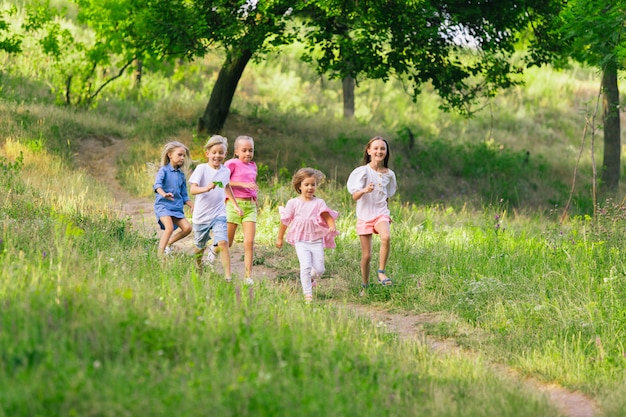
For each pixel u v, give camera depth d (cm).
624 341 702
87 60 2492
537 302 820
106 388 407
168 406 400
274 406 421
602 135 3350
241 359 494
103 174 1912
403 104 3369
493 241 1102
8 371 418
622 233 1062
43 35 3055
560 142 3266
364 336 661
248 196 909
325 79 3559
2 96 2300
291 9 1781
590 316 738
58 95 2475
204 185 859
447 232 1237
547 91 3744
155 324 523
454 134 3114
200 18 1784
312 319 647
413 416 473
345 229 1227
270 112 2459
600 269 909
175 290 646
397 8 1702
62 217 876
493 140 3034
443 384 562
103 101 2700
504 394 550
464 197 2170
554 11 1856
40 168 1661
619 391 587
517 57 3959
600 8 1365
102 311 525
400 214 1401
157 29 1839
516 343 714
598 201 2175
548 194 2316
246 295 685
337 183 1959
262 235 1188
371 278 967
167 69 2970
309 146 2186
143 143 2066
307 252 839
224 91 2103
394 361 593
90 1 2184
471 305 838
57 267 636
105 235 947
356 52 1802
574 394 603
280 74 3544
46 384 403
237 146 915
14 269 612
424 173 2308
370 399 479
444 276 941
